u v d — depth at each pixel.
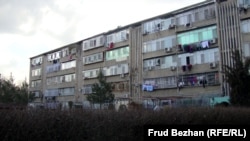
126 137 7.45
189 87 37.12
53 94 64.88
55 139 6.23
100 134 7.06
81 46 58.06
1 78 50.78
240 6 33.16
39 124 6.08
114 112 7.82
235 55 24.09
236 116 10.31
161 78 40.59
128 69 45.91
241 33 32.78
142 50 43.88
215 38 35.00
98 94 39.62
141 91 43.19
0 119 5.69
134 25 46.16
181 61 38.47
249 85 22.12
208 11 36.25
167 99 39.06
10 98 46.50
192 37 37.53
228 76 23.20
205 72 35.62
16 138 5.75
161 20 41.81
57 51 65.75
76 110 7.25
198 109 9.76
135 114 7.95
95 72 53.03
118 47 48.31
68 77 60.94
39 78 71.38
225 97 32.19
